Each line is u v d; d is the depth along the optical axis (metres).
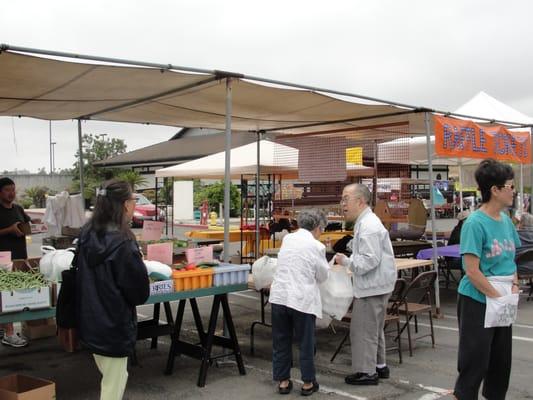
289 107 6.59
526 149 8.88
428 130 7.00
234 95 5.84
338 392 4.54
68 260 4.11
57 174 31.89
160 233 6.52
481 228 3.28
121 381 3.31
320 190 9.69
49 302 3.82
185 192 21.14
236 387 4.70
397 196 8.95
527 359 5.46
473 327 3.33
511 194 3.32
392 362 5.36
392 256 4.59
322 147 8.90
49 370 5.19
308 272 4.34
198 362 5.41
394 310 5.40
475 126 7.57
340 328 6.73
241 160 10.21
